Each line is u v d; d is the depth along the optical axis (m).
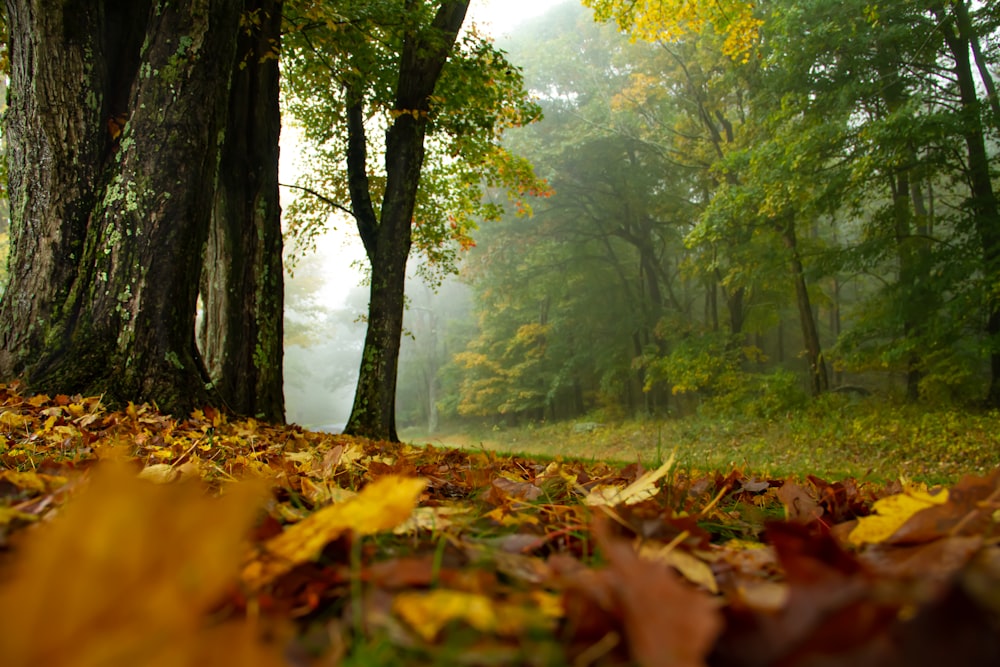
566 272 27.80
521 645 0.52
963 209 14.20
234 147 7.86
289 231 13.37
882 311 15.52
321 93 11.80
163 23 5.10
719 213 16.39
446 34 9.36
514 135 25.42
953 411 14.67
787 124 15.40
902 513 0.93
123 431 3.34
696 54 20.28
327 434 5.45
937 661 0.32
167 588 0.36
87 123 5.40
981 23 13.88
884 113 14.48
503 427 34.75
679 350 21.56
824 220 29.47
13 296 5.05
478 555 0.82
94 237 4.98
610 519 1.08
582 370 32.69
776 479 2.64
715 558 0.92
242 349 7.82
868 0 13.13
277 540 0.71
